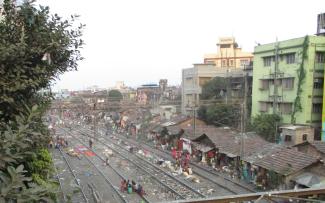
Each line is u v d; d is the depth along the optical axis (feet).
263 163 93.30
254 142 113.91
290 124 131.44
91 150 168.04
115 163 134.92
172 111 225.35
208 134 130.41
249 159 99.76
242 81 174.19
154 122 207.41
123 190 95.86
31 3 30.78
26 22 30.30
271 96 144.56
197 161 129.80
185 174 109.60
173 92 272.72
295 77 131.34
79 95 282.36
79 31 32.89
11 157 13.00
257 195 16.85
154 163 130.52
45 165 35.47
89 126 294.46
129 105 204.64
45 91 35.65
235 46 284.20
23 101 26.94
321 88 128.57
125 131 239.09
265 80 149.48
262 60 151.53
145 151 158.92
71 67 33.73
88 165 133.08
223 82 179.73
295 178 82.43
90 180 109.81
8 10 30.73
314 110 128.57
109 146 179.83
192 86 203.72
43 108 30.01
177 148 157.07
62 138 190.49
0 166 12.63
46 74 30.30
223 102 168.96
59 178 109.91
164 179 107.24
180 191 93.20
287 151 94.79
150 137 196.44
